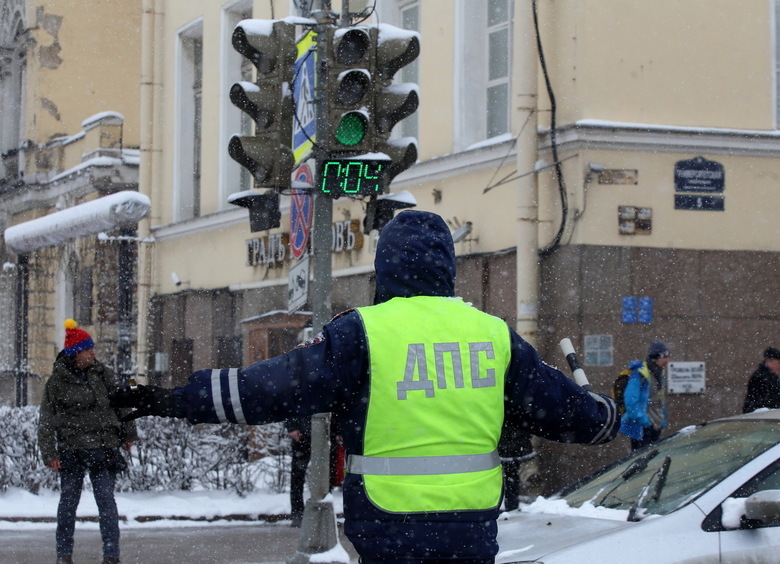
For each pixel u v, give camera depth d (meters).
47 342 29.06
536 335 13.34
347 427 3.49
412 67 16.62
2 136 32.84
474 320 3.62
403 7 16.89
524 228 13.40
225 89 21.23
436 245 3.73
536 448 13.30
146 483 12.96
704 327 13.52
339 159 8.73
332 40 8.77
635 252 13.32
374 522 3.38
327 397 3.45
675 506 5.33
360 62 8.77
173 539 11.13
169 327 22.70
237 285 20.38
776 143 13.80
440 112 15.52
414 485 3.39
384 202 9.48
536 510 6.10
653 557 4.89
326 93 8.80
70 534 9.12
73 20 31.11
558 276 13.34
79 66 31.22
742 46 13.91
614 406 3.74
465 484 3.41
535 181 13.47
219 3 21.34
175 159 22.98
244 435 13.24
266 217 9.35
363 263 16.75
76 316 27.55
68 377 9.09
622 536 5.02
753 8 13.96
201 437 13.18
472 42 15.26
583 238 13.16
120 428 9.25
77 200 27.97
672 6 13.66
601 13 13.40
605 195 13.24
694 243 13.55
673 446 6.27
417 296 3.68
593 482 6.29
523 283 13.36
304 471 12.15
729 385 13.57
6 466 12.68
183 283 22.38
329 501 9.34
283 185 9.06
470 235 14.66
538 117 13.70
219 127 21.31
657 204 13.42
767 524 5.01
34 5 30.70
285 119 9.02
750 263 13.74
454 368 3.50
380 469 3.42
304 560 9.18
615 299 13.22
